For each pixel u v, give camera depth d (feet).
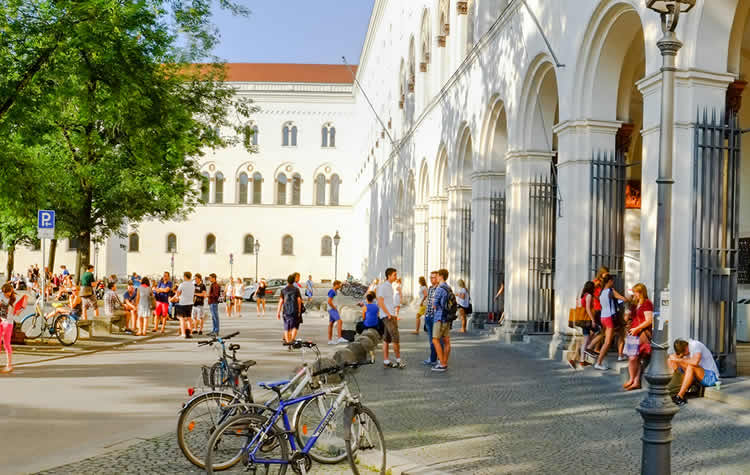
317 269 228.43
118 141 68.95
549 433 25.13
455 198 79.46
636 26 41.01
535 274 56.70
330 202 231.09
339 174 230.27
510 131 57.62
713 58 32.65
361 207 206.90
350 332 45.96
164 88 56.08
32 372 39.78
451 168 80.89
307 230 229.04
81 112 51.26
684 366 30.40
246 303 140.56
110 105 48.93
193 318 68.59
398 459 21.29
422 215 104.58
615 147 46.06
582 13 42.91
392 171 133.49
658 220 18.22
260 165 229.86
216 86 80.18
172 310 86.58
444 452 22.40
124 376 38.47
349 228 229.25
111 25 46.73
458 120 76.89
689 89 32.83
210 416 21.25
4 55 46.88
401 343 58.95
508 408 29.89
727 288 33.06
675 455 22.18
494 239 67.62
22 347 50.88
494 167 67.72
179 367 42.22
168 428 26.03
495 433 25.12
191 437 21.04
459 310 68.49
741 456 21.98
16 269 215.72
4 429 25.71
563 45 46.03
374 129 171.22
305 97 230.07
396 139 129.90
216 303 67.21
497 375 39.70
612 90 44.27
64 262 217.15
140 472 20.43
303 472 19.74
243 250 228.22
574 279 45.24
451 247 80.07
